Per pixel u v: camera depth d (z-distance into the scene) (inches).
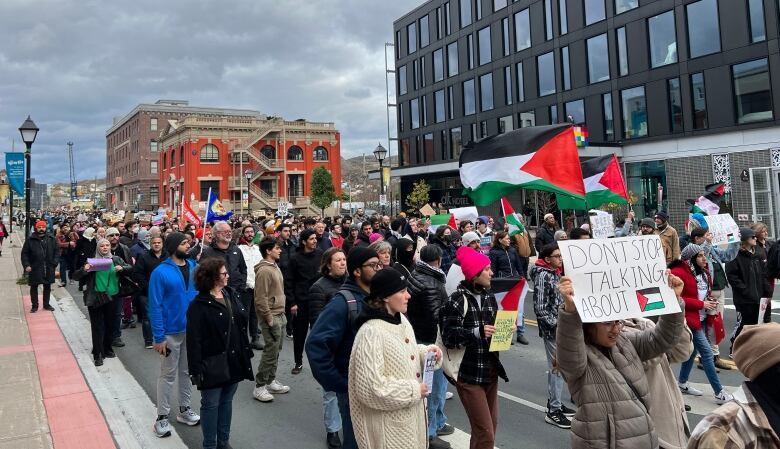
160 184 2667.3
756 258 301.9
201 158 2309.3
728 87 916.0
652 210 1040.8
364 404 126.5
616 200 458.6
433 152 1678.2
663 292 125.1
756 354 75.8
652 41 1045.2
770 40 858.8
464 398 170.2
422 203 1552.7
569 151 250.2
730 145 915.4
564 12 1230.3
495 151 272.4
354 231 484.1
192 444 210.1
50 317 459.5
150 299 220.8
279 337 262.7
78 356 339.3
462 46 1544.0
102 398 261.0
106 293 322.7
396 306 132.0
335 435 205.3
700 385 262.4
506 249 406.3
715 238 317.7
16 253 1073.5
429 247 215.0
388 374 127.4
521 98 1360.7
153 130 3474.4
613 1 1112.2
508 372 292.4
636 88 1077.1
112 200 4183.1
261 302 258.4
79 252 581.9
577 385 123.3
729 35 912.9
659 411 137.6
